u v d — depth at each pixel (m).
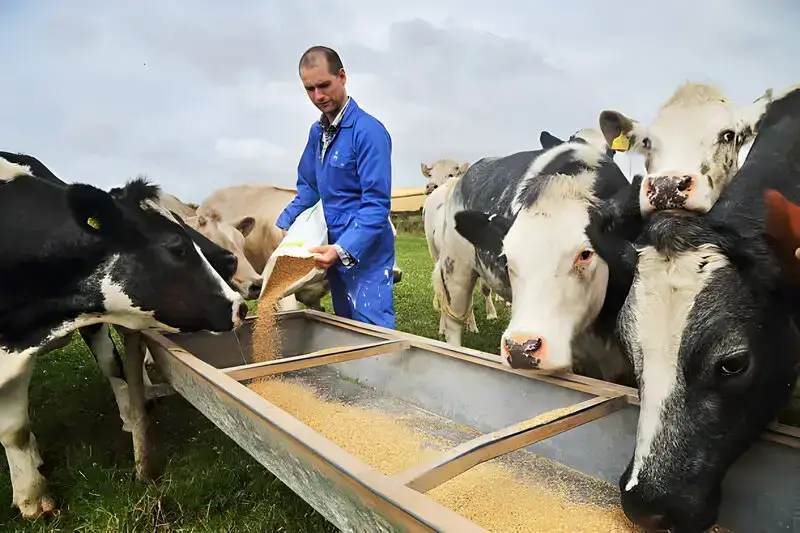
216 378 2.36
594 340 2.98
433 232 6.43
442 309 5.28
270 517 2.73
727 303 1.87
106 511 2.84
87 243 2.83
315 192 4.28
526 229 2.75
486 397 2.77
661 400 1.86
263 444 1.98
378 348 3.03
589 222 2.68
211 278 3.10
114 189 3.07
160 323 3.09
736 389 1.82
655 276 1.98
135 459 3.20
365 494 1.47
